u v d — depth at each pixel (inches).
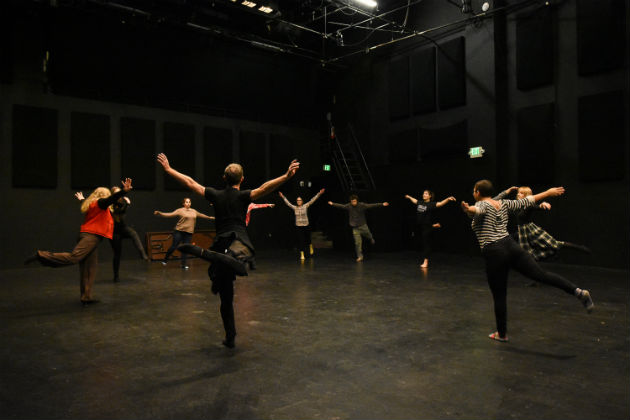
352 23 516.4
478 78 396.5
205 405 94.0
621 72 306.8
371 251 442.0
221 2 384.8
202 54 492.7
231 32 444.1
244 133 490.9
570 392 99.7
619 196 307.0
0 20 348.8
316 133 558.3
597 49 314.2
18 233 353.1
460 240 414.0
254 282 262.2
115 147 405.7
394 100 482.3
